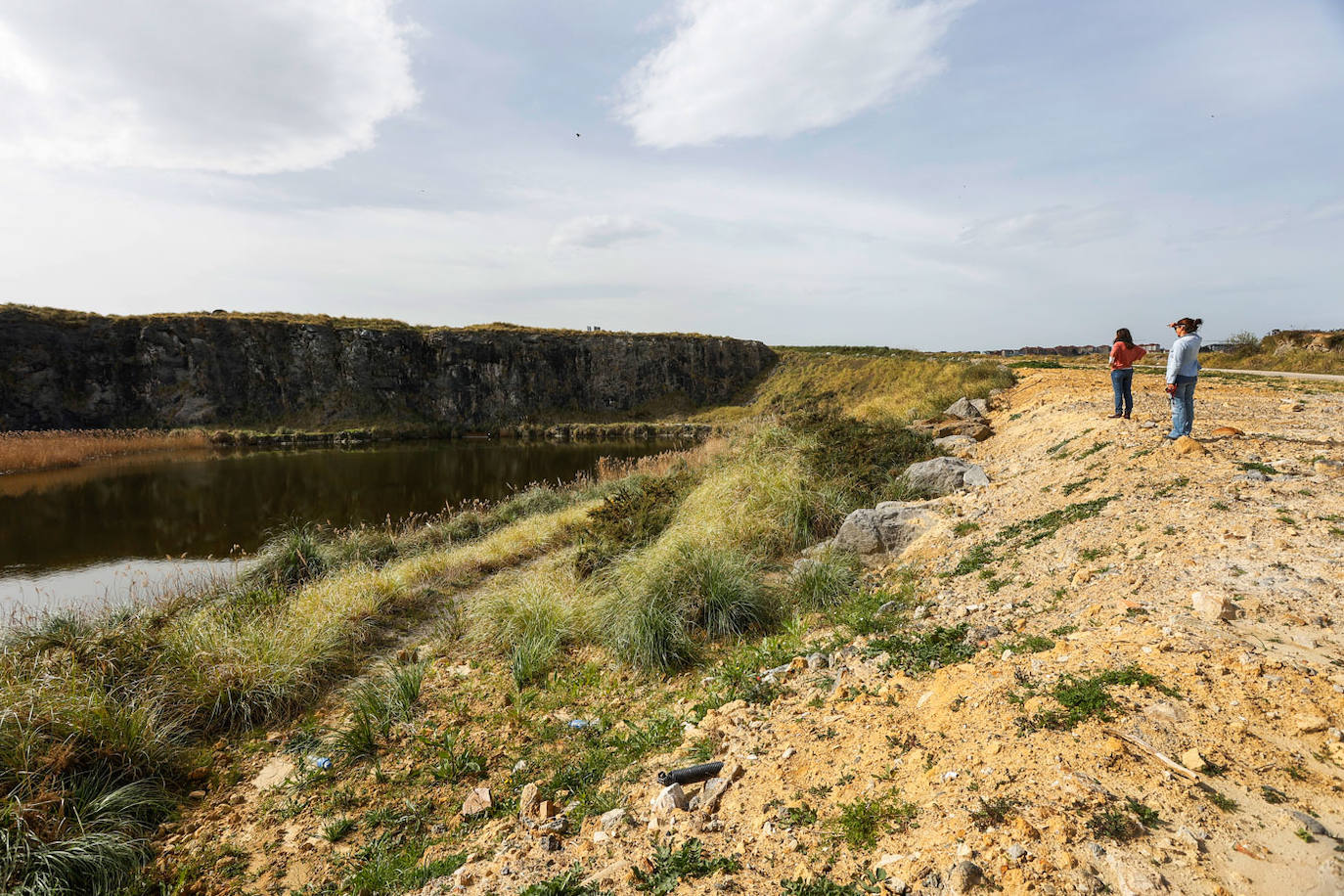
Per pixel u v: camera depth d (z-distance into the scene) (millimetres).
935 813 2756
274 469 34250
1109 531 5797
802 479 9641
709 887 2674
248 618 7766
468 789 4562
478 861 3463
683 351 76000
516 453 43781
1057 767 2812
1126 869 2234
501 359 68375
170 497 24969
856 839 2764
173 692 6047
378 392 62938
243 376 59031
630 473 20688
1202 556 4801
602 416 69750
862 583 6715
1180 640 3619
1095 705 3158
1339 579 4074
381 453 43375
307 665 6875
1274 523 5090
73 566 14945
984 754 3045
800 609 6547
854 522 7738
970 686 3721
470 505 22766
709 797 3432
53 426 51281
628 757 4445
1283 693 3023
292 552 10625
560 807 3967
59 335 53000
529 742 5105
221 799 4887
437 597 9750
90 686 5531
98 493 25734
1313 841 2246
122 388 54875
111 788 4691
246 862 4062
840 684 4473
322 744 5543
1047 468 8609
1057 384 15906
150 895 3842
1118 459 7637
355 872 3775
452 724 5586
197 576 11781
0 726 4676
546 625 7188
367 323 68500
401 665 7094
